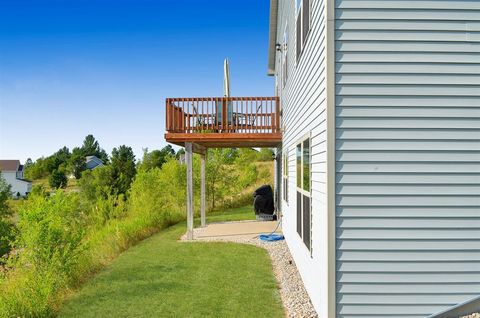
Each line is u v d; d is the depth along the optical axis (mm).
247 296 5941
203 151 13523
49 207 7602
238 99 11227
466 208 4000
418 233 3994
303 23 6457
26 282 5938
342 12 4043
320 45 4562
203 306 5535
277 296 5949
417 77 4035
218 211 18469
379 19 4031
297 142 7344
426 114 4020
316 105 4887
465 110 4027
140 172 15961
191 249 9422
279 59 12211
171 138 10734
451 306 3965
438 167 4012
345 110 4027
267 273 7230
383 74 4031
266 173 25547
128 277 7094
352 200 4004
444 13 4039
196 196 18359
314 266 5078
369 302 3977
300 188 6871
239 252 9008
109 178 25969
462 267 3979
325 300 4164
